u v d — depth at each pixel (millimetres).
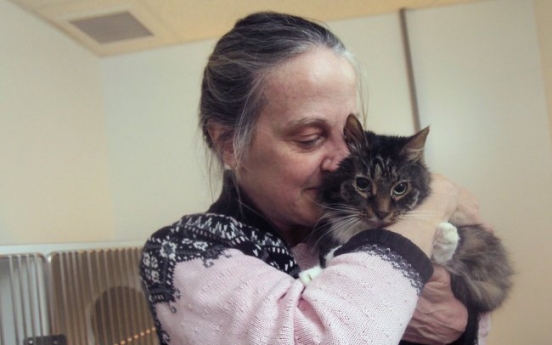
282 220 1164
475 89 2658
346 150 1171
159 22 2568
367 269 787
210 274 883
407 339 1108
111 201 2869
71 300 1688
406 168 1250
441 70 2684
